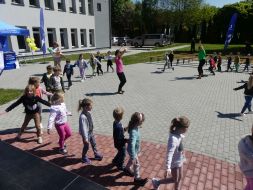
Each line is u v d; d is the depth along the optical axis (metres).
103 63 22.75
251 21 40.25
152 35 44.34
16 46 24.05
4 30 17.14
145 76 16.83
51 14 28.56
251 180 3.45
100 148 6.31
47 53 27.78
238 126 7.90
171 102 10.57
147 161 5.70
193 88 13.21
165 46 44.06
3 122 8.07
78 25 33.19
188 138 6.97
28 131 7.31
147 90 12.73
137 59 25.89
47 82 8.48
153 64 22.92
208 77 16.55
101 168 5.38
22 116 8.62
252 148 3.36
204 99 11.05
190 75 17.27
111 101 10.70
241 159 3.50
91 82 14.56
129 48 40.75
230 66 19.81
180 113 9.13
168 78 16.14
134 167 4.75
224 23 47.59
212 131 7.48
